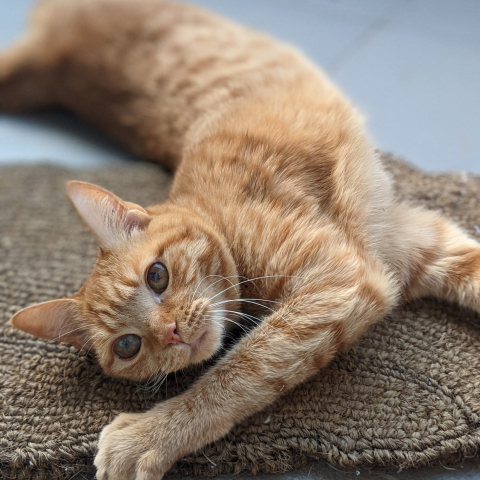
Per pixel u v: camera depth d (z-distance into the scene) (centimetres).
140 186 63
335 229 48
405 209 52
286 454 47
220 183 49
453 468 46
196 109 59
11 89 74
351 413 47
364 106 69
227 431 47
